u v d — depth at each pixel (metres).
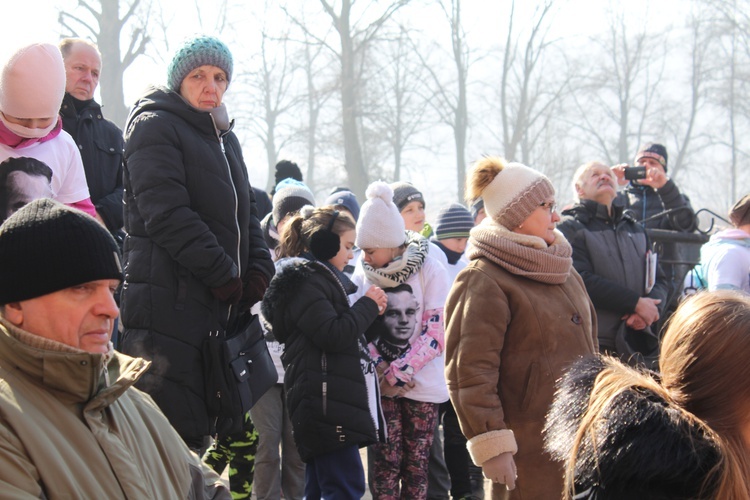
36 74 3.24
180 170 3.51
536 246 3.54
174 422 3.42
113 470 1.89
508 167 3.66
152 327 3.46
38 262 1.89
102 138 4.51
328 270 4.02
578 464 1.88
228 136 3.83
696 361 1.89
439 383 4.50
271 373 3.80
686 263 6.88
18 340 1.89
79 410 1.92
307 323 3.91
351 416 3.92
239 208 3.77
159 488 2.03
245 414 3.94
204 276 3.45
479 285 3.47
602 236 5.16
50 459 1.79
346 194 6.06
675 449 1.77
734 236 5.45
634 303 4.98
